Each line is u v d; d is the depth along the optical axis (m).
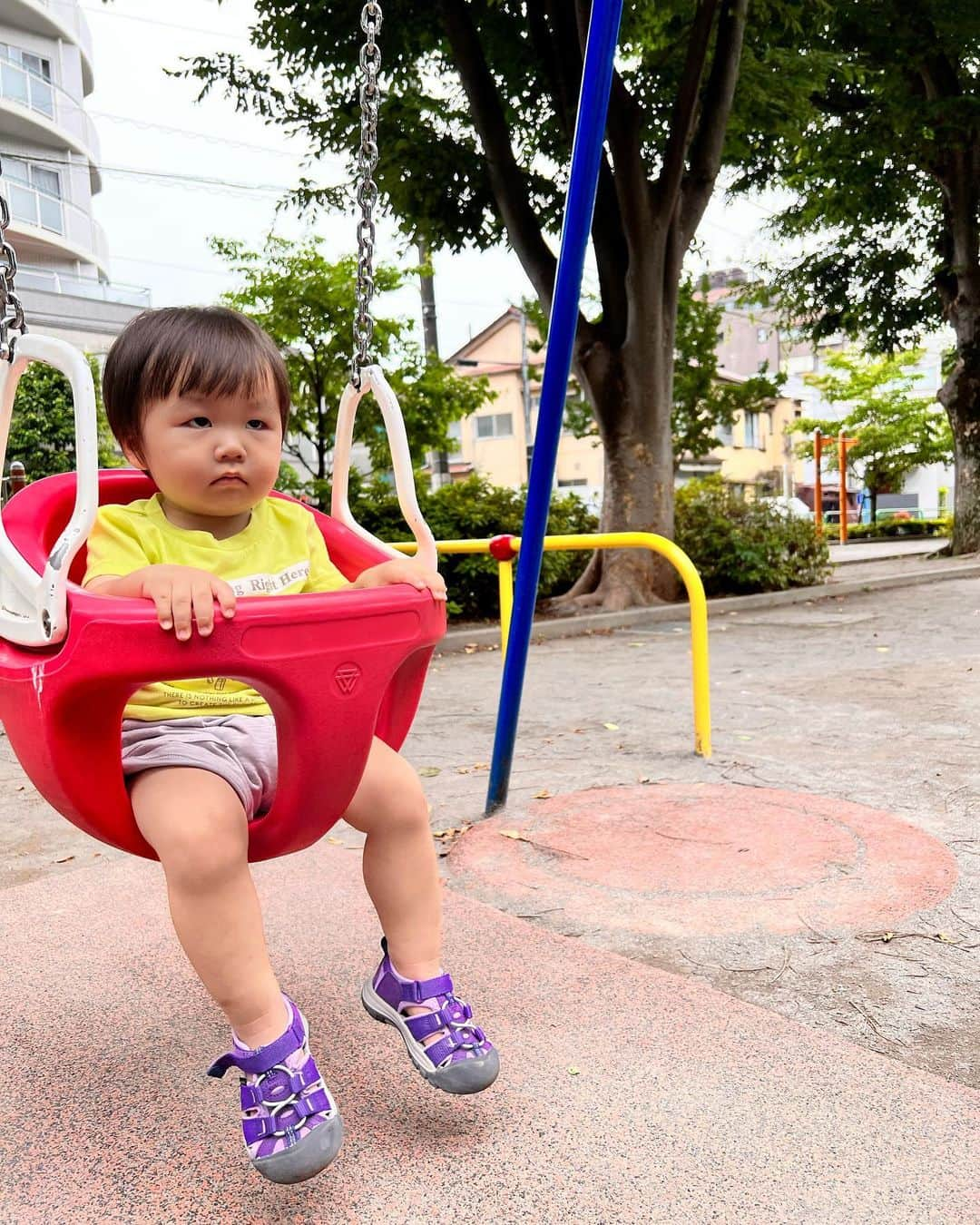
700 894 2.36
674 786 3.32
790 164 12.76
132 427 1.46
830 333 15.06
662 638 7.53
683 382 16.08
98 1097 1.57
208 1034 1.77
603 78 2.28
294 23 8.06
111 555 1.46
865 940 2.09
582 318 9.37
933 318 14.26
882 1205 1.24
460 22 8.04
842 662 5.89
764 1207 1.24
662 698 5.00
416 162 8.87
